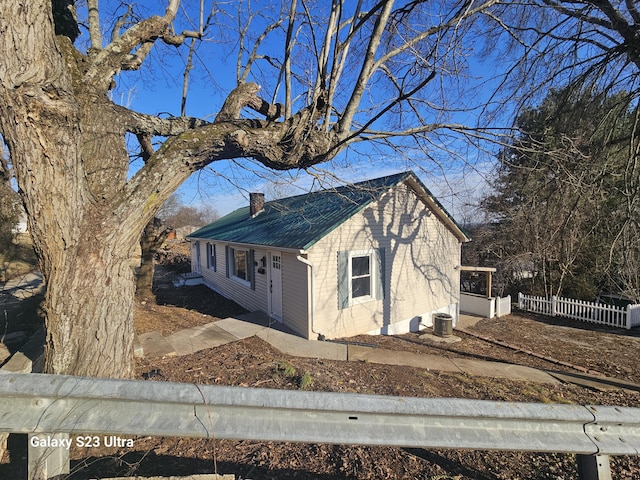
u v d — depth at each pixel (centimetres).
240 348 705
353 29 464
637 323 1156
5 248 1163
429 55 577
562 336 1062
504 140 632
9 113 255
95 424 165
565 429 184
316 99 432
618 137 707
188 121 424
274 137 396
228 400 167
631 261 714
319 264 857
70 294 304
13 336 699
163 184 346
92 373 316
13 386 162
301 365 600
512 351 895
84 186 307
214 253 1523
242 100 411
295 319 897
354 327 943
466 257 1752
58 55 266
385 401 174
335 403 171
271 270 1020
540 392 561
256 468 282
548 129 645
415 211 1104
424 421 179
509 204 1516
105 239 321
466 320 1281
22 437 286
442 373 640
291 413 174
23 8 238
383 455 312
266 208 1560
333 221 877
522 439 179
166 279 1778
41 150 270
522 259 1423
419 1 562
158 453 292
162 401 165
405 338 988
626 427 190
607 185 725
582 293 1355
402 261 1067
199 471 272
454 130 538
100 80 332
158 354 630
